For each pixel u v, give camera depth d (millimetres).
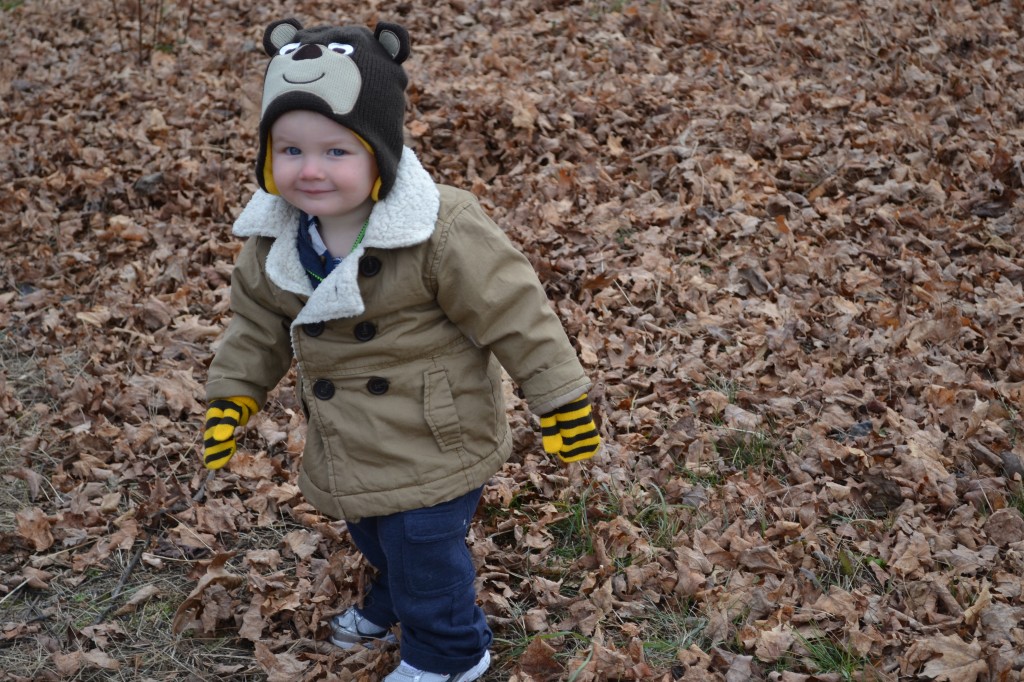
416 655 2707
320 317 2438
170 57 7812
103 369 4473
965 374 4176
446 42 7793
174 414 4230
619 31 7879
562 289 4918
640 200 5582
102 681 3023
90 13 8766
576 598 3219
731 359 4379
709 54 7375
